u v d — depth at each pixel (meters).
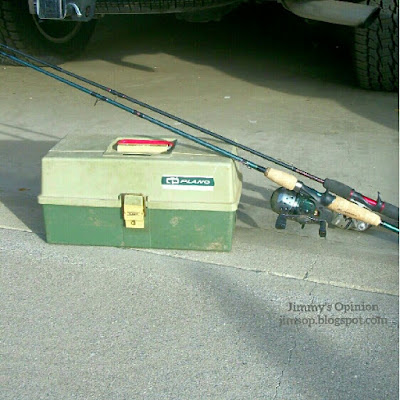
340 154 2.42
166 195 1.83
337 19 2.60
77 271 1.82
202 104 2.85
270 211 2.10
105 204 1.84
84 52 3.55
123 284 1.78
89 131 2.60
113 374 1.55
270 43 3.75
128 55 3.52
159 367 1.56
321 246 1.93
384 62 2.87
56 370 1.56
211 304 1.72
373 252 1.91
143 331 1.65
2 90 3.01
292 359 1.58
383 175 2.28
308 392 1.51
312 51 3.61
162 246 1.88
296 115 2.74
